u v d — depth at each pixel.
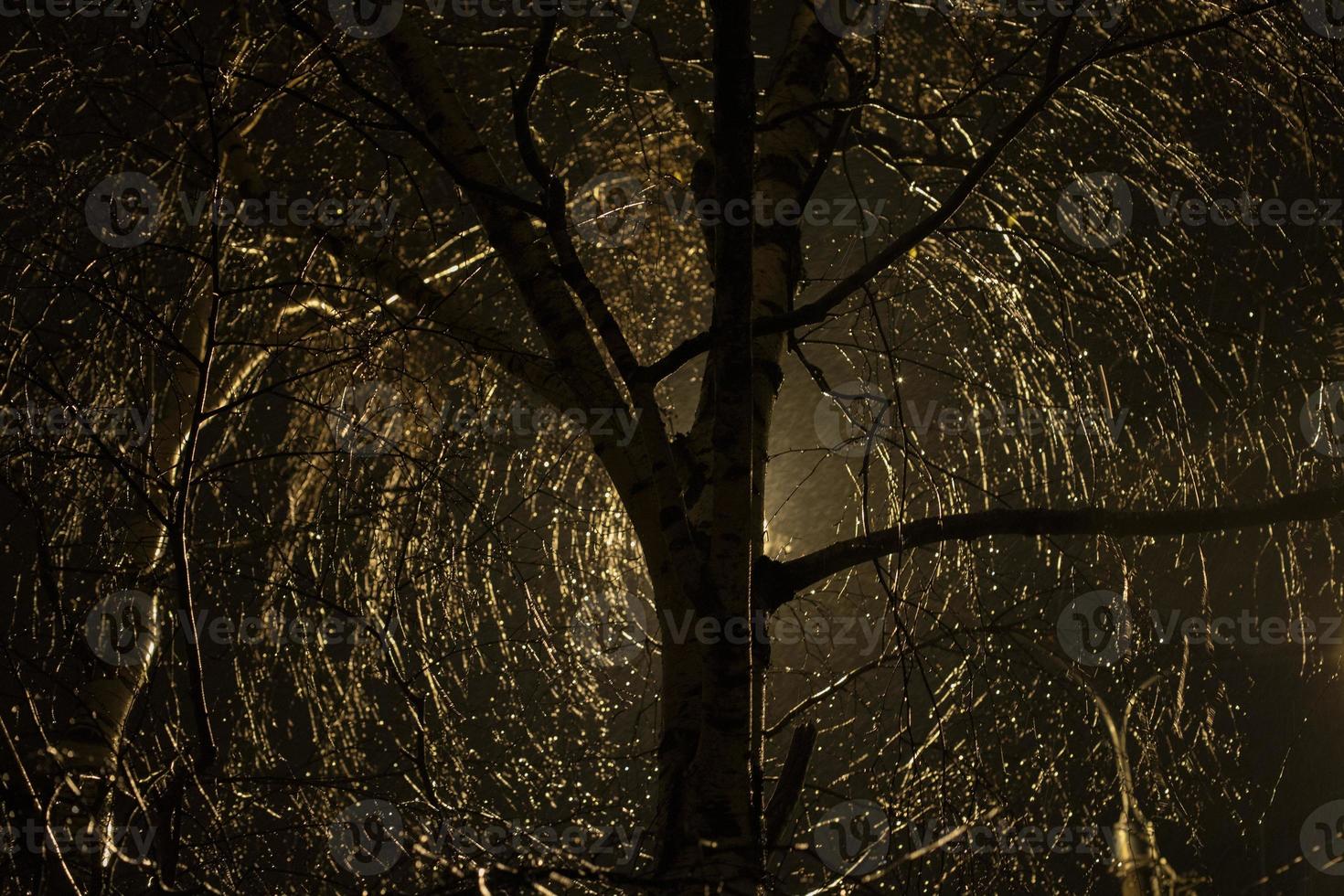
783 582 3.79
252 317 4.48
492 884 2.29
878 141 5.05
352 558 4.11
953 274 5.42
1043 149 5.52
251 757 4.64
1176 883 2.40
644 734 4.95
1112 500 4.91
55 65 4.00
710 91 5.96
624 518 5.33
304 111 5.21
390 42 4.02
